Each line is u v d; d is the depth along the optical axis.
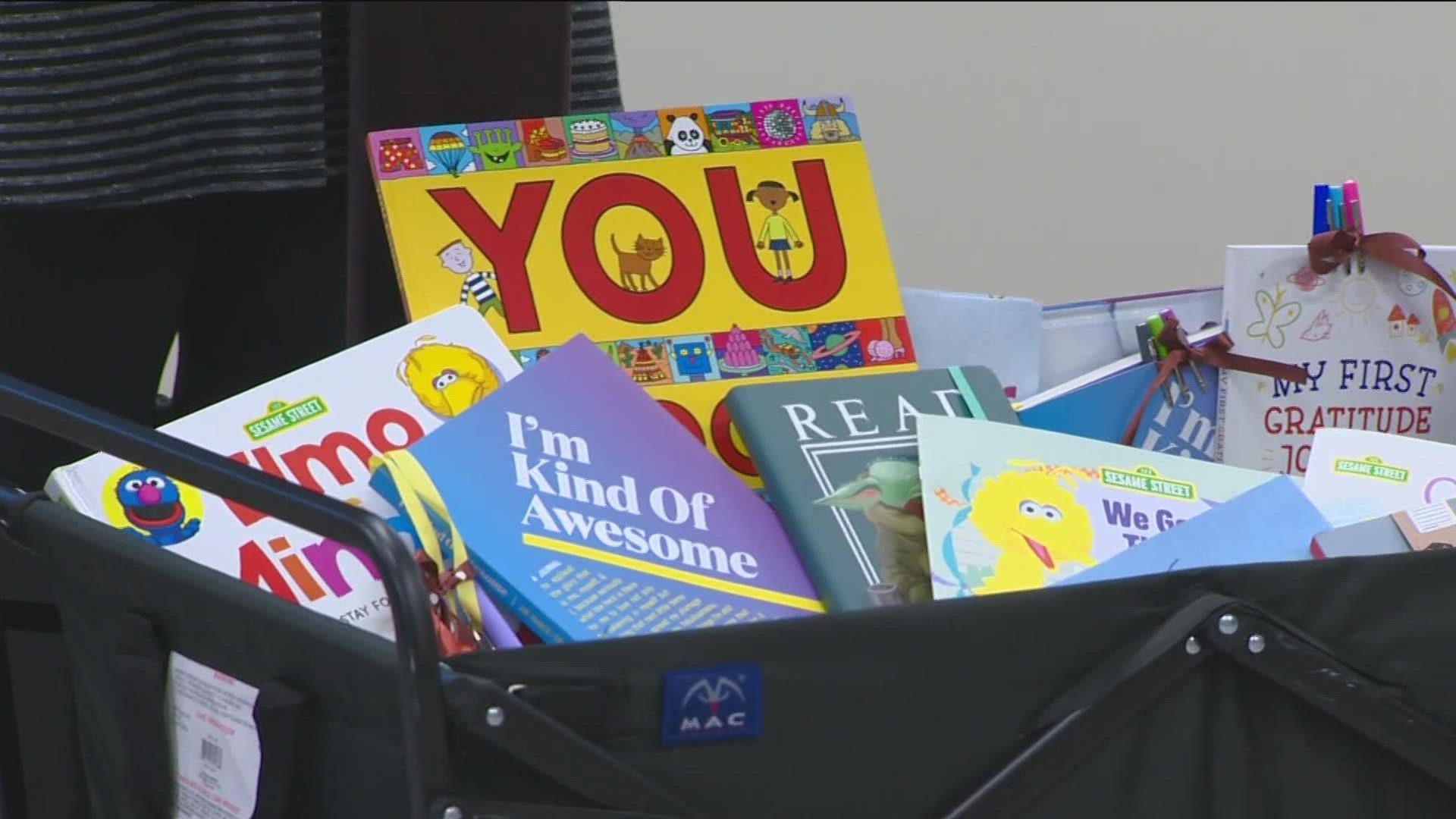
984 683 3.60
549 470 4.29
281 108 5.05
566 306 4.97
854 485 4.49
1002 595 3.57
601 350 4.69
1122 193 9.62
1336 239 5.18
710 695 3.38
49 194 4.87
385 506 4.34
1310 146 8.69
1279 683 3.80
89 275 5.32
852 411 4.70
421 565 4.08
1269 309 5.24
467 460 4.21
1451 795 4.11
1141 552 4.17
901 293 5.38
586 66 5.48
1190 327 5.48
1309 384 5.29
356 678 3.29
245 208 5.80
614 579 4.14
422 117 3.24
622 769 3.31
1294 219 8.97
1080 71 9.63
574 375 4.52
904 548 4.38
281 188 5.12
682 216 5.16
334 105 5.15
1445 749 3.96
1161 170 9.44
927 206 10.16
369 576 4.29
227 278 5.98
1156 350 5.27
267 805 3.51
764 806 3.49
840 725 3.51
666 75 10.55
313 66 5.06
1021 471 4.41
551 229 5.03
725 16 10.33
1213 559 4.18
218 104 5.02
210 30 4.93
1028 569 4.20
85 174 4.89
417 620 3.06
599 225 5.08
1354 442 4.73
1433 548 4.14
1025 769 3.62
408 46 3.16
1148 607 3.69
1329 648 3.84
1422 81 7.88
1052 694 3.66
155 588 3.75
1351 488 4.63
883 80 10.12
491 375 4.69
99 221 5.25
